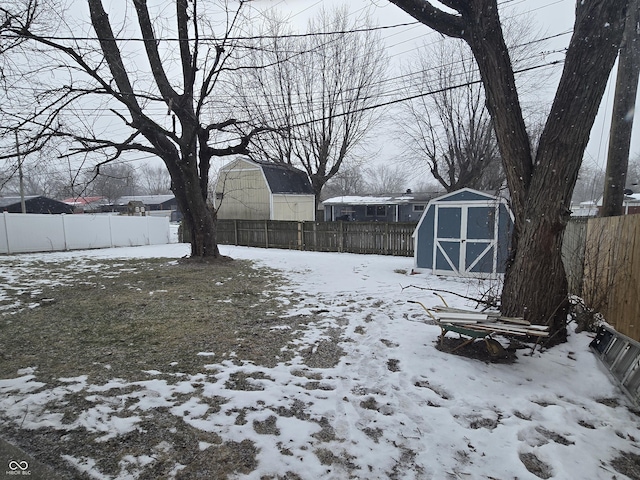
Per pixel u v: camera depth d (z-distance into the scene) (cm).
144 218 1872
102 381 341
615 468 231
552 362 391
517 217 460
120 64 964
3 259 1245
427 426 273
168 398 309
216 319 552
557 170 412
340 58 2134
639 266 412
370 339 464
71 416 278
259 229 1738
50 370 366
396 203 2455
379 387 335
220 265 1109
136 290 755
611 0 375
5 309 605
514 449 247
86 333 485
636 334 414
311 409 295
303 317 565
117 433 257
